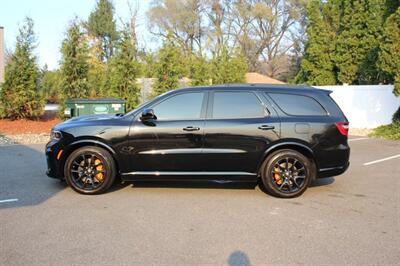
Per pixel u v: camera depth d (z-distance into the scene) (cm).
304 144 664
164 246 446
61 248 437
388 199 655
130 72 1800
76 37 1769
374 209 597
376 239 473
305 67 2520
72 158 666
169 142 661
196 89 684
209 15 5347
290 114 675
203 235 481
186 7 5112
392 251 437
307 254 427
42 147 1208
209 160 661
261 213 573
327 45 2439
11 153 1091
